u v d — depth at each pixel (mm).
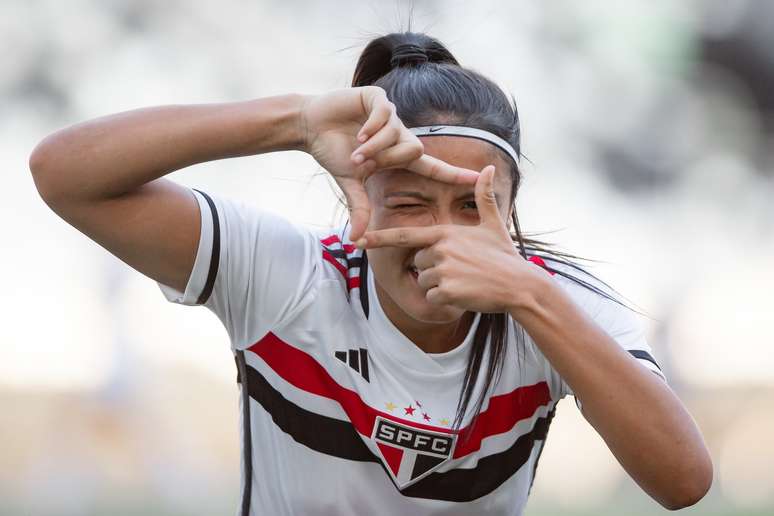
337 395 7812
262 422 8023
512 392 7945
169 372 40438
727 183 60094
